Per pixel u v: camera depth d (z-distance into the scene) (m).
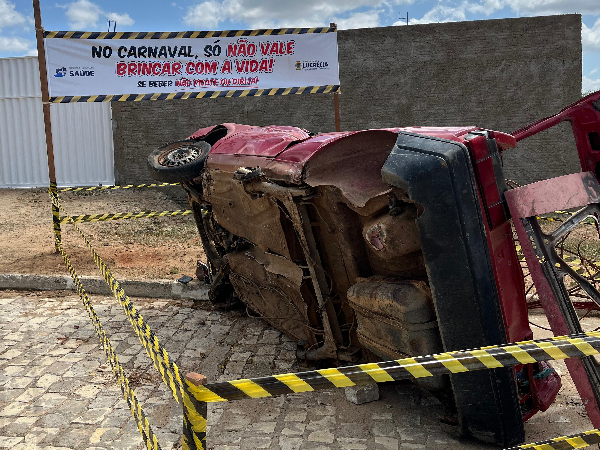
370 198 3.36
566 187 3.21
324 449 3.46
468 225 3.00
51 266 7.78
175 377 2.19
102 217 8.29
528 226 3.14
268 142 4.57
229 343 5.25
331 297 4.16
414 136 3.29
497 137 3.28
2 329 5.52
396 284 3.37
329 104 11.99
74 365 4.71
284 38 8.07
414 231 3.23
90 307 4.90
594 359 3.08
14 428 3.72
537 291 3.14
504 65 11.35
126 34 7.75
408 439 3.54
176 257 8.51
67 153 13.91
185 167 5.26
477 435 3.29
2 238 9.50
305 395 4.17
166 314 6.05
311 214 3.99
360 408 3.96
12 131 14.07
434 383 3.36
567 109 3.89
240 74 8.08
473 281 3.00
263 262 4.76
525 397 3.59
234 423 3.79
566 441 2.61
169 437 3.62
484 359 2.11
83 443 3.55
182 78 7.96
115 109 12.77
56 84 7.73
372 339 3.56
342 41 11.78
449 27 11.42
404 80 11.72
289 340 5.29
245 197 4.46
